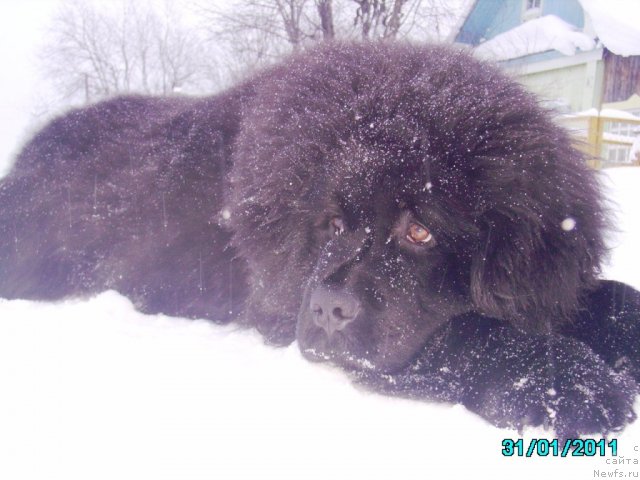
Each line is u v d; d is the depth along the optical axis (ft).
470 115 2.22
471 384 2.07
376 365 2.18
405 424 1.86
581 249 2.24
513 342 2.05
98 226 3.51
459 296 2.28
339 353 2.18
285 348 2.56
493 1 15.94
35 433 1.77
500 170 2.12
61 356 2.45
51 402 1.99
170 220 3.29
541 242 2.14
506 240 2.14
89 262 3.52
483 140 2.17
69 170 3.71
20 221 3.72
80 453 1.66
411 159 2.15
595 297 2.38
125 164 3.58
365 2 10.37
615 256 4.02
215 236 3.13
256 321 2.74
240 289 3.03
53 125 4.05
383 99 2.29
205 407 1.96
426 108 2.23
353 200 2.21
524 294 2.15
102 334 2.78
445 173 2.16
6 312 3.19
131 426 1.82
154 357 2.45
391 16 10.19
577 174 2.35
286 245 2.47
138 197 3.42
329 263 2.22
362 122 2.27
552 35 14.90
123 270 3.40
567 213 2.20
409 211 2.19
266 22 11.52
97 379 2.19
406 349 2.24
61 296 3.56
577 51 15.15
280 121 2.49
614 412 1.73
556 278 2.18
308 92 2.48
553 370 1.88
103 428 1.80
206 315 3.13
